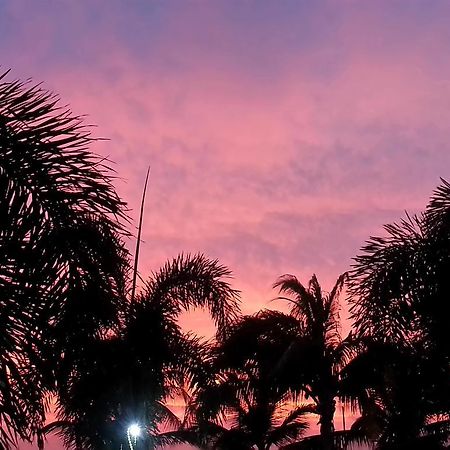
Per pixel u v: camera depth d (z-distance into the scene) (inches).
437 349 392.8
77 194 199.0
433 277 370.3
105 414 572.1
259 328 802.8
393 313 382.3
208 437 932.0
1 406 187.5
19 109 200.4
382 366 561.6
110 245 201.8
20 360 194.7
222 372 804.0
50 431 640.4
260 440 979.3
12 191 195.0
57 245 195.0
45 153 198.1
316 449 917.2
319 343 800.9
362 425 824.9
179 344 629.9
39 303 192.9
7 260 192.5
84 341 202.4
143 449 615.2
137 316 566.9
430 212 367.2
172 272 637.9
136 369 576.4
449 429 631.2
